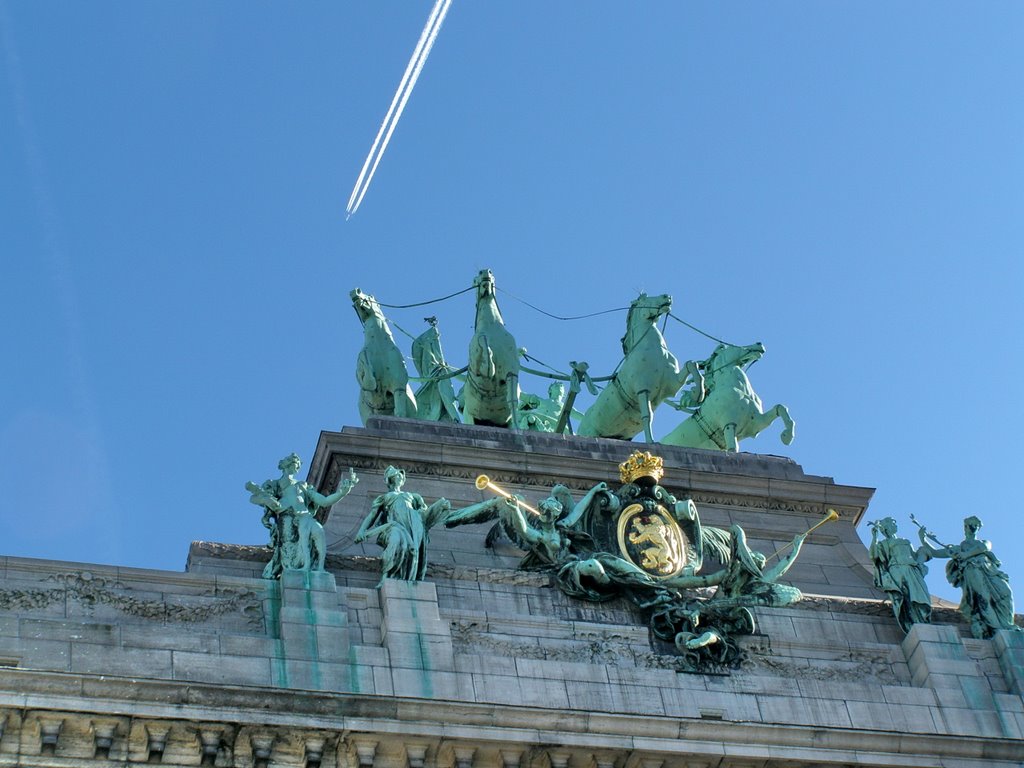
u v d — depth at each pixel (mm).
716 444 75000
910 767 59844
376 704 55656
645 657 61031
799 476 71688
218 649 56750
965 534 67562
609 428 74875
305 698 55125
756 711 60750
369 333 73875
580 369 75375
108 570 57812
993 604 65438
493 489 63531
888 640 64500
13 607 56469
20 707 52656
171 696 54094
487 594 61469
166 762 53719
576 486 68188
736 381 75438
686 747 57750
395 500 61438
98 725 53344
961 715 62344
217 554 60906
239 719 54312
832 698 61812
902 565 65562
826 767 59125
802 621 63750
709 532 66125
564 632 60781
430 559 63094
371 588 60375
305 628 57781
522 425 78438
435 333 80250
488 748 56281
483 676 58656
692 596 63531
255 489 60812
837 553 69562
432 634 58812
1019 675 63562
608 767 57250
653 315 75000
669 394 74000
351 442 66812
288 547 59656
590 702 59250
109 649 55906
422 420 69500
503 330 73375
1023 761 61031
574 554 63219
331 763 55094
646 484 65938
